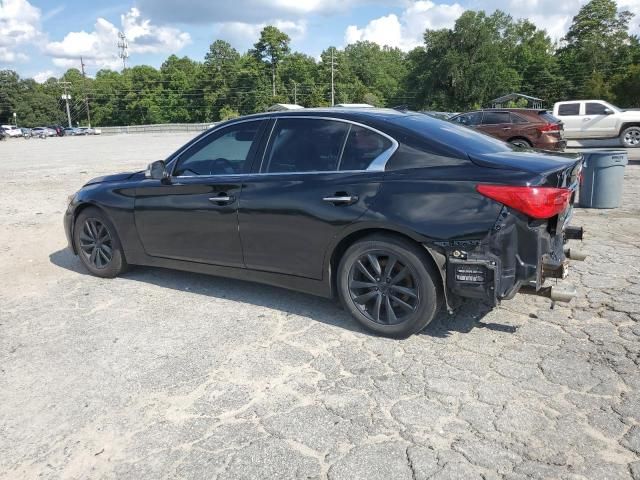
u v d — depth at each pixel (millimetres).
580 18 81625
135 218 5098
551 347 3678
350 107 4484
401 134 3828
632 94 52469
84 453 2742
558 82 83438
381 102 111312
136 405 3150
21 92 125312
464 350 3678
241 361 3631
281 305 4625
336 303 4629
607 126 19562
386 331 3859
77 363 3693
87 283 5438
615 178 8227
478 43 78750
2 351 3924
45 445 2820
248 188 4312
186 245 4805
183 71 119188
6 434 2926
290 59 109562
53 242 7312
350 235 3885
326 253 3984
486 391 3158
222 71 108062
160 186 4887
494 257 3387
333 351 3732
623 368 3361
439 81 80688
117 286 5293
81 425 2980
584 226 7160
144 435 2865
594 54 79062
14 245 7191
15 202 10727
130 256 5289
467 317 4215
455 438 2734
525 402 3031
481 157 3570
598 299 4500
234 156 4539
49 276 5738
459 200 3449
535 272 3396
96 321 4422
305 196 4004
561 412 2926
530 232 3355
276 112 4473
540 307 4375
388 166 3781
